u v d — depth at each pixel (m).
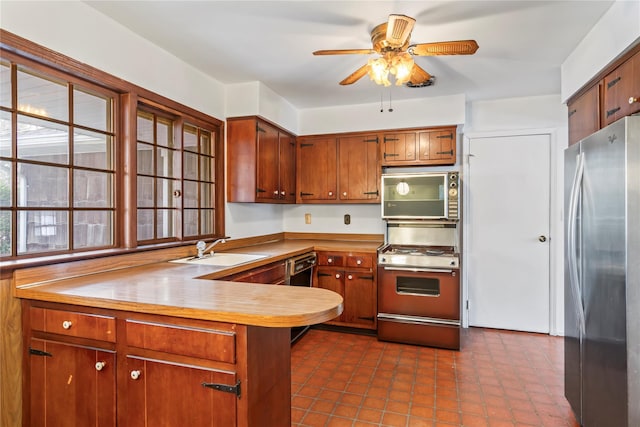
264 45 2.39
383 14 1.99
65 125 1.92
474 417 2.08
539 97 3.54
